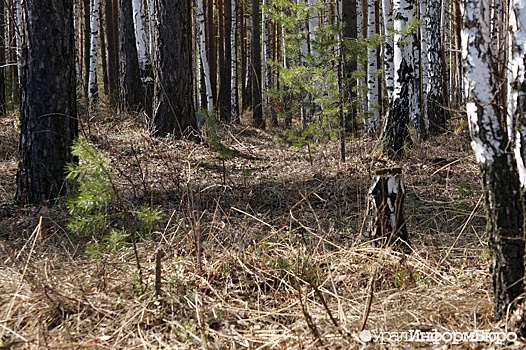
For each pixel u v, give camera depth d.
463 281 4.27
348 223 5.86
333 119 9.85
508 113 3.15
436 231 5.71
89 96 17.22
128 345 3.30
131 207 6.25
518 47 3.03
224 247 4.70
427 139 12.78
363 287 4.27
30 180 6.85
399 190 5.06
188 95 11.84
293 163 10.07
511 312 3.31
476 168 8.57
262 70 24.22
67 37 6.97
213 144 8.33
